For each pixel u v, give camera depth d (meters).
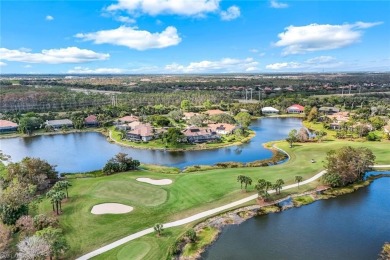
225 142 138.25
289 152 116.19
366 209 68.69
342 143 124.25
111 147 135.50
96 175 90.75
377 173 90.81
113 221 61.94
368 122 157.50
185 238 56.09
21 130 161.88
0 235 51.34
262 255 51.81
